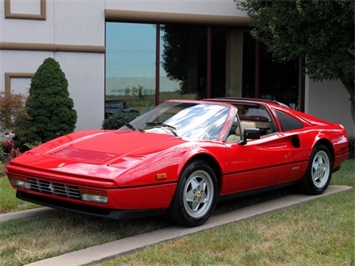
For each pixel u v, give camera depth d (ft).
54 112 31.50
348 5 28.78
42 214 17.78
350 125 43.04
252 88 42.42
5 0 33.53
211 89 41.11
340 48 31.27
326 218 17.63
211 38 40.83
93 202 14.40
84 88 36.29
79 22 35.88
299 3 30.04
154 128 18.37
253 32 36.45
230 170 17.37
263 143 19.02
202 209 16.67
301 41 32.19
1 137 30.83
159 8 38.45
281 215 18.16
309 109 41.83
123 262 13.07
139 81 38.99
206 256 13.46
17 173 16.07
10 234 15.28
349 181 25.31
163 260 13.20
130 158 15.08
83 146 16.58
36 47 34.47
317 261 13.28
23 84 34.35
